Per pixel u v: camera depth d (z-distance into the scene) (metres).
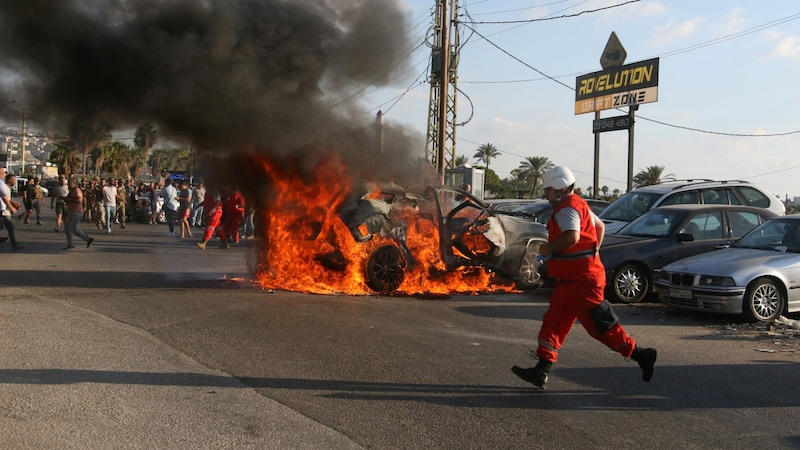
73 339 6.38
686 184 14.10
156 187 25.28
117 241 17.41
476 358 6.24
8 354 5.78
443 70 20.22
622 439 4.32
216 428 4.29
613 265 10.07
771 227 9.80
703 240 10.66
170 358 5.87
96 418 4.39
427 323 7.79
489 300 9.69
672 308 9.72
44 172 56.47
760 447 4.22
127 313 7.70
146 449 3.92
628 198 14.51
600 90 29.66
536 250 10.77
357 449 4.02
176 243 17.48
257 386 5.19
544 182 5.28
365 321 7.73
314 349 6.34
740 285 8.45
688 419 4.73
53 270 11.24
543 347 5.22
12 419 4.30
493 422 4.57
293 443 4.08
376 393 5.11
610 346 5.21
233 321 7.45
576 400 5.11
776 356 6.67
